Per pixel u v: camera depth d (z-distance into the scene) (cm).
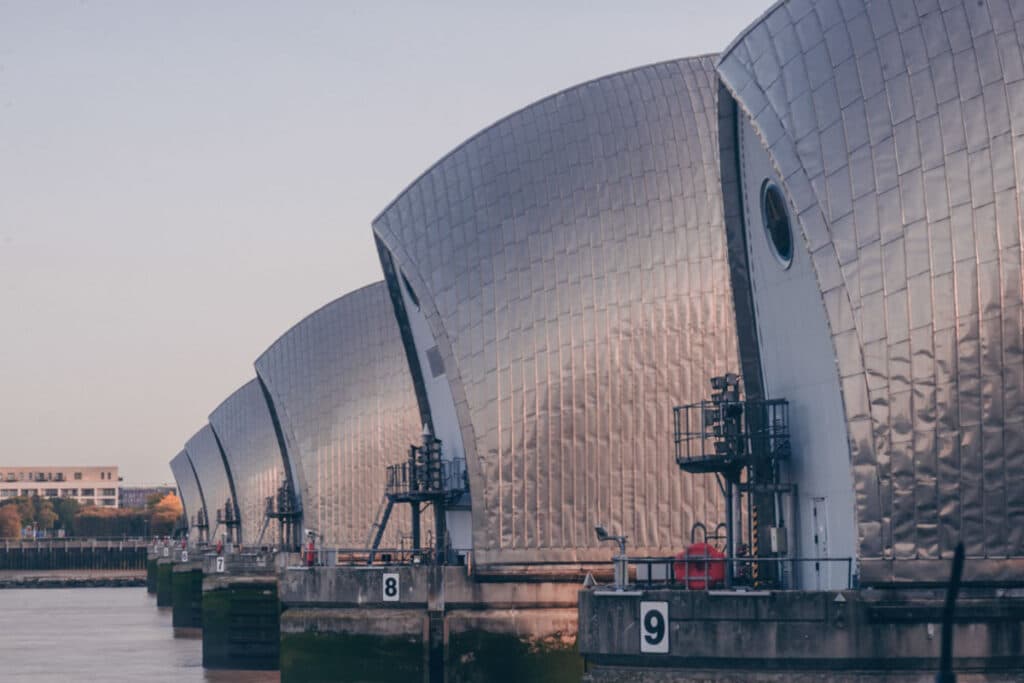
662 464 5628
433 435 6425
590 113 5844
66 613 13988
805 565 4019
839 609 3597
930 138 3681
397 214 6000
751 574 4078
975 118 3675
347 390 8781
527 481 5675
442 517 6350
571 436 5669
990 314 3641
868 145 3706
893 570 3622
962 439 3638
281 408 8850
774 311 4159
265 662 8544
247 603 8619
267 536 11481
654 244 5666
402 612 5741
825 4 3875
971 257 3650
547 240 5747
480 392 5734
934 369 3647
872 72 3747
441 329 5809
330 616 5841
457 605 5681
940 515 3631
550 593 5641
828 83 3772
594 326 5684
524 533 5659
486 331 5762
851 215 3688
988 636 3591
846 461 3788
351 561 7325
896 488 3634
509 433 5703
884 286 3659
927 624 3588
